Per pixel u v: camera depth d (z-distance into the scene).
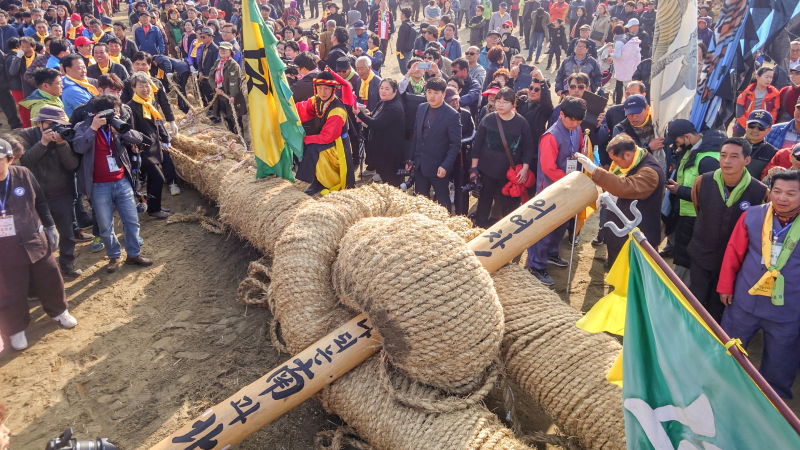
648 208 4.50
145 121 6.58
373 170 8.37
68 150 5.30
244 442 3.79
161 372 4.45
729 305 4.09
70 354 4.64
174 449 3.23
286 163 6.21
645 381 2.58
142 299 5.42
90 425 3.93
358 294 3.47
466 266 3.45
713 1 12.22
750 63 8.01
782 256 3.67
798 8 8.28
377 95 7.70
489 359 3.49
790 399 4.14
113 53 9.50
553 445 3.78
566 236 7.02
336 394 3.64
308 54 7.44
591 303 5.43
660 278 2.47
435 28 10.92
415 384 3.50
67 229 5.63
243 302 5.34
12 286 4.51
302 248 4.23
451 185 7.46
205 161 7.20
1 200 4.38
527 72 8.44
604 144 6.45
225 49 9.06
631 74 11.35
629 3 15.27
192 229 6.86
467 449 3.09
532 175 5.86
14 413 4.02
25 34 11.91
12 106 10.30
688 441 2.46
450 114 5.89
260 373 4.42
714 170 4.49
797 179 3.48
